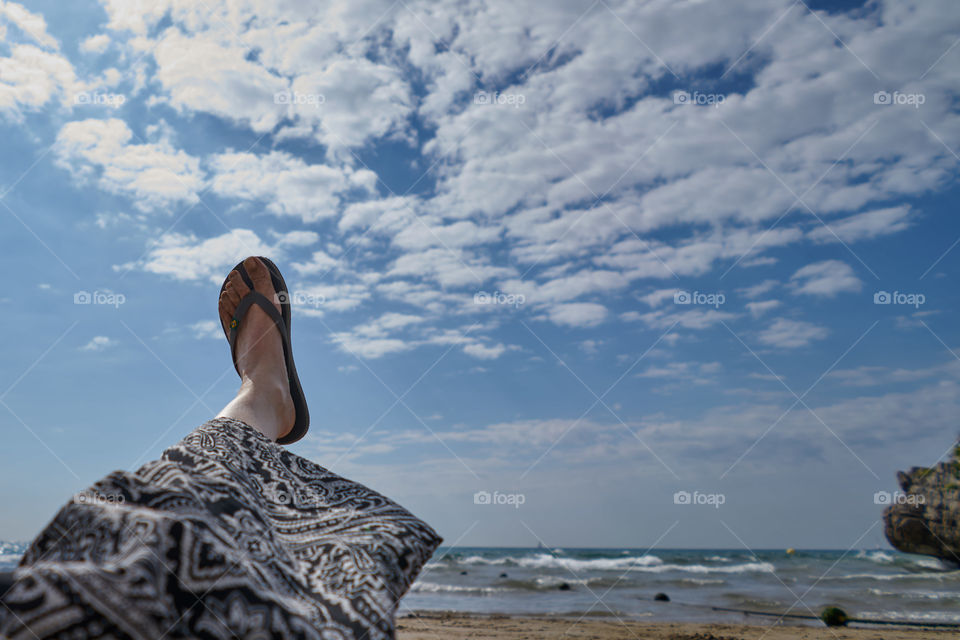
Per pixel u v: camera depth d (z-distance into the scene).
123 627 0.45
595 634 7.17
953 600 11.02
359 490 0.90
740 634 7.37
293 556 0.69
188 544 0.56
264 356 1.77
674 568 18.27
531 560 19.86
